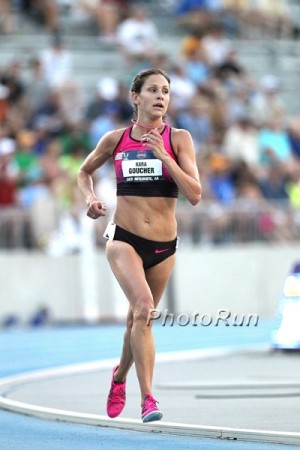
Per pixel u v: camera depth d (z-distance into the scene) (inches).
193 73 1733.5
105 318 1417.3
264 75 1963.6
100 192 1405.0
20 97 1568.7
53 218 1395.2
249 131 1624.0
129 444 524.7
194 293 1470.2
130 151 563.2
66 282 1412.4
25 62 1716.3
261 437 530.0
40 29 1831.9
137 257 557.0
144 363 541.0
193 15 1931.6
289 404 662.5
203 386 762.8
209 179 1499.8
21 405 652.7
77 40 1823.3
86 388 762.8
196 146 1565.0
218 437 543.8
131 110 1585.9
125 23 1840.6
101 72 1792.6
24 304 1400.1
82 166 589.0
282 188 1573.6
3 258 1385.3
